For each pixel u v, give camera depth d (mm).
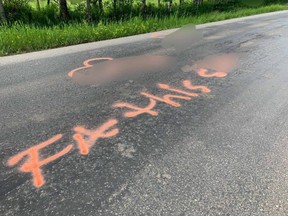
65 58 5453
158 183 2066
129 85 4035
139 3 13500
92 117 3041
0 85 3934
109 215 1770
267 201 1912
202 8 16094
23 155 2355
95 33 7652
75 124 2887
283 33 8984
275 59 5586
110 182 2066
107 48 6469
